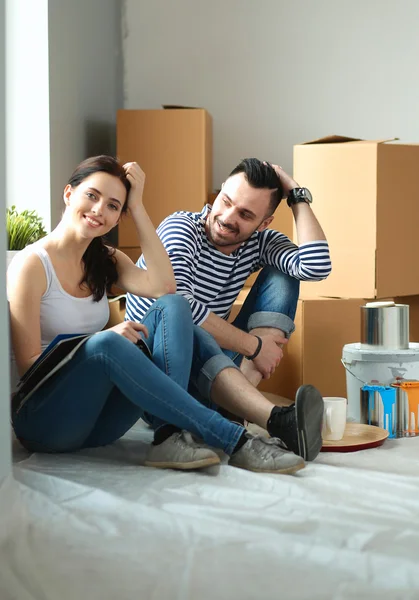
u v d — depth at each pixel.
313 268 2.66
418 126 4.36
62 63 3.46
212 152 4.46
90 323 2.32
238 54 4.43
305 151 3.53
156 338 2.23
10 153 3.31
